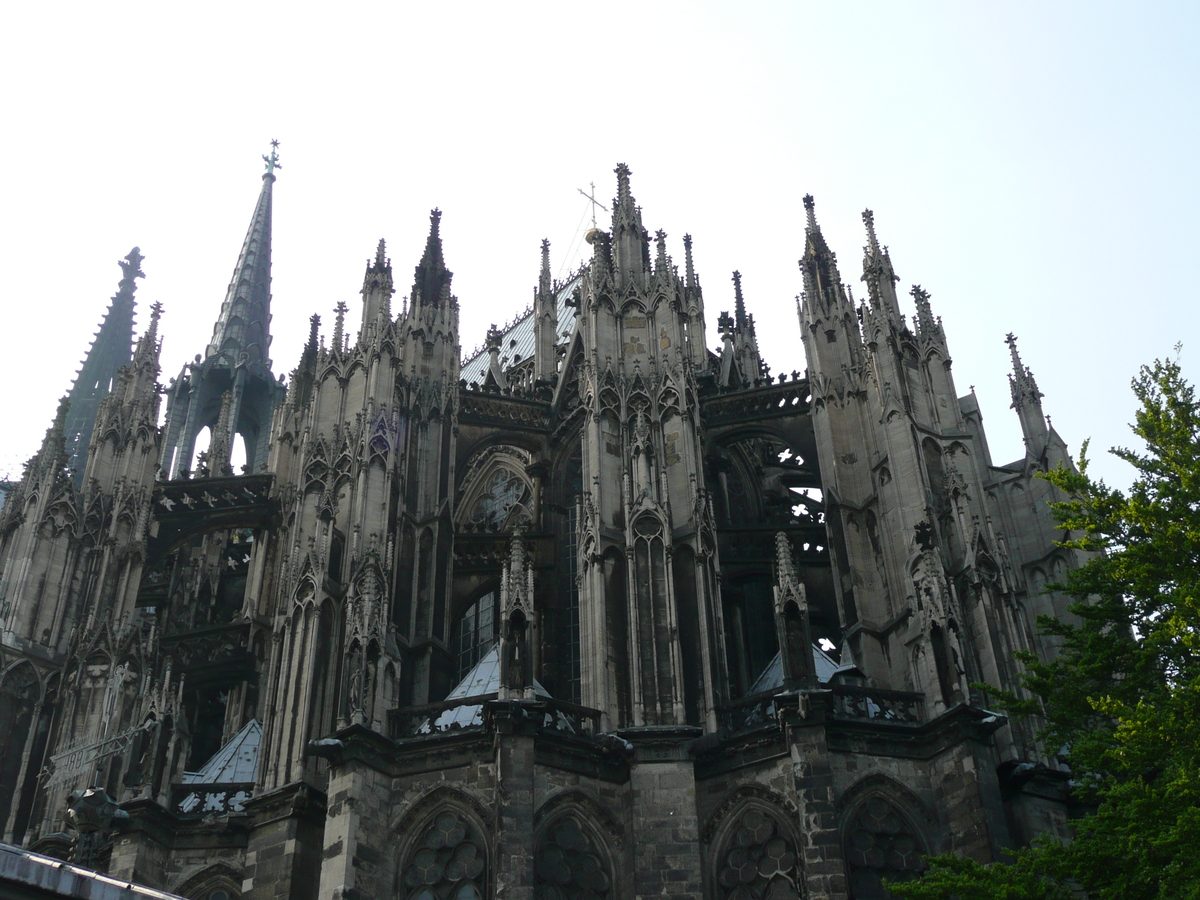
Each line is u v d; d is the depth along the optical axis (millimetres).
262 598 53969
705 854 39031
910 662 41969
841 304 53094
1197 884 25234
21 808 45781
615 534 45688
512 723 38906
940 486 46406
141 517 54031
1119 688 31641
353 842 37625
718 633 43594
